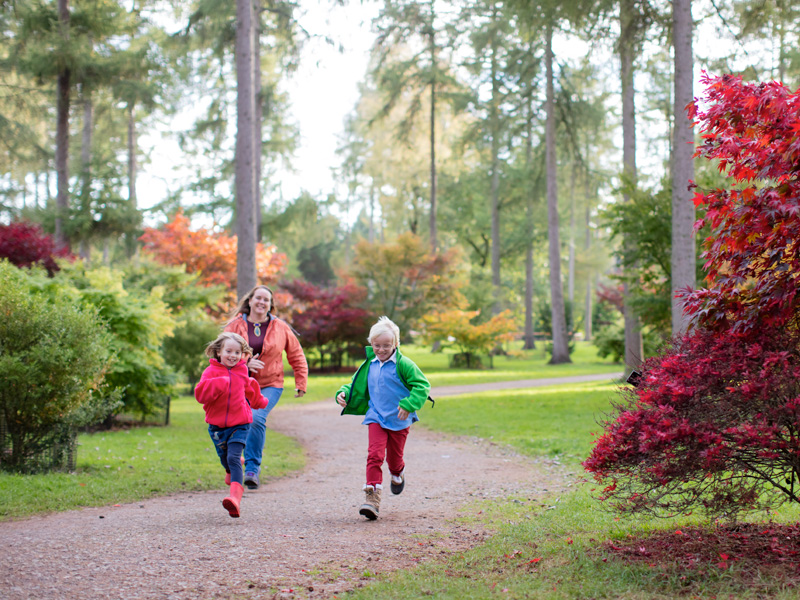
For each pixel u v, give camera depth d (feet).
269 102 95.61
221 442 17.20
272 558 12.85
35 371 21.54
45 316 22.66
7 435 22.43
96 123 104.68
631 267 61.67
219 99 96.12
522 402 52.75
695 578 10.70
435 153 139.23
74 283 38.70
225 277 86.07
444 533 15.23
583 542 13.47
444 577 11.53
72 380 22.43
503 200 142.61
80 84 76.02
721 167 12.94
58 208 77.36
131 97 79.41
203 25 60.23
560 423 39.40
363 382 17.97
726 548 12.31
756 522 14.44
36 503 17.79
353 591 10.80
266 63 98.27
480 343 109.81
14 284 23.21
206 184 112.57
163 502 19.19
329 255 219.82
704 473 11.53
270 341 20.71
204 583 11.19
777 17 42.42
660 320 59.88
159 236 85.97
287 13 71.61
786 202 11.32
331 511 18.02
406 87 122.62
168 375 40.04
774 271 11.94
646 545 12.91
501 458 29.17
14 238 57.93
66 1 73.26
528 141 124.36
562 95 103.71
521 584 10.88
